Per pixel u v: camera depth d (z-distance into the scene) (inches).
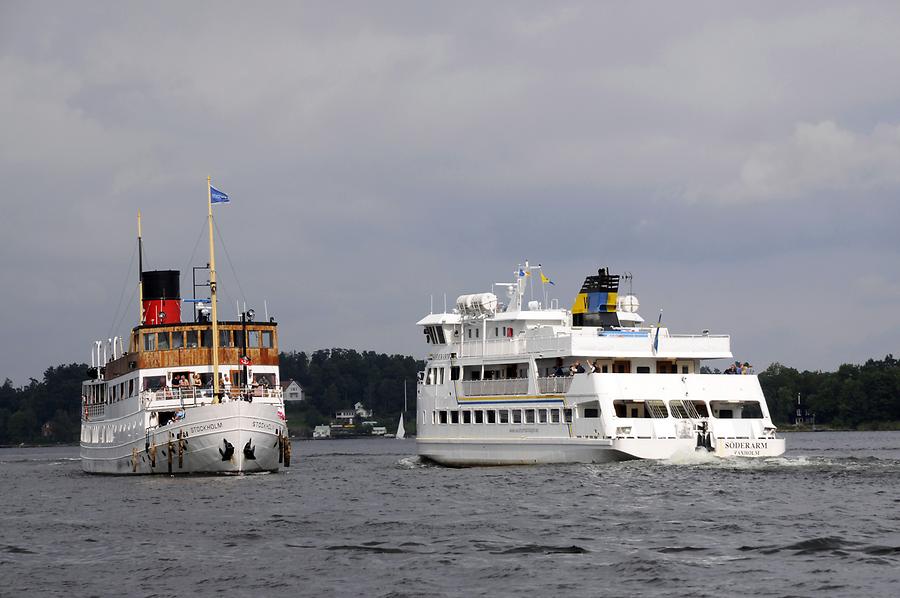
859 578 3924.7
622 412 7726.4
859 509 5433.1
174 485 7317.9
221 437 7485.2
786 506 5561.0
